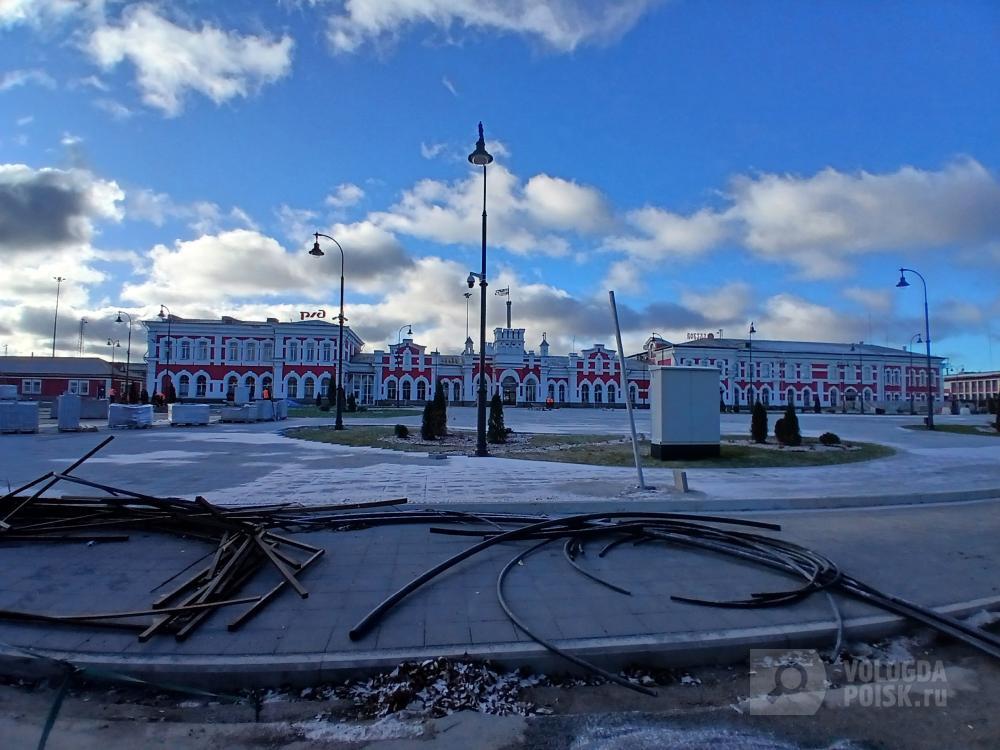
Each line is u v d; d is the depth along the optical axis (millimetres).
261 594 4723
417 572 5375
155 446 17359
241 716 3307
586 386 77188
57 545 5945
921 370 86500
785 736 3184
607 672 3775
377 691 3531
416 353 74375
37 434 21234
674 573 5422
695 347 78312
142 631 3998
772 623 4320
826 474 12367
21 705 3359
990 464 14656
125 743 3037
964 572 5668
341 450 16672
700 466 13359
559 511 8328
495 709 3385
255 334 69500
